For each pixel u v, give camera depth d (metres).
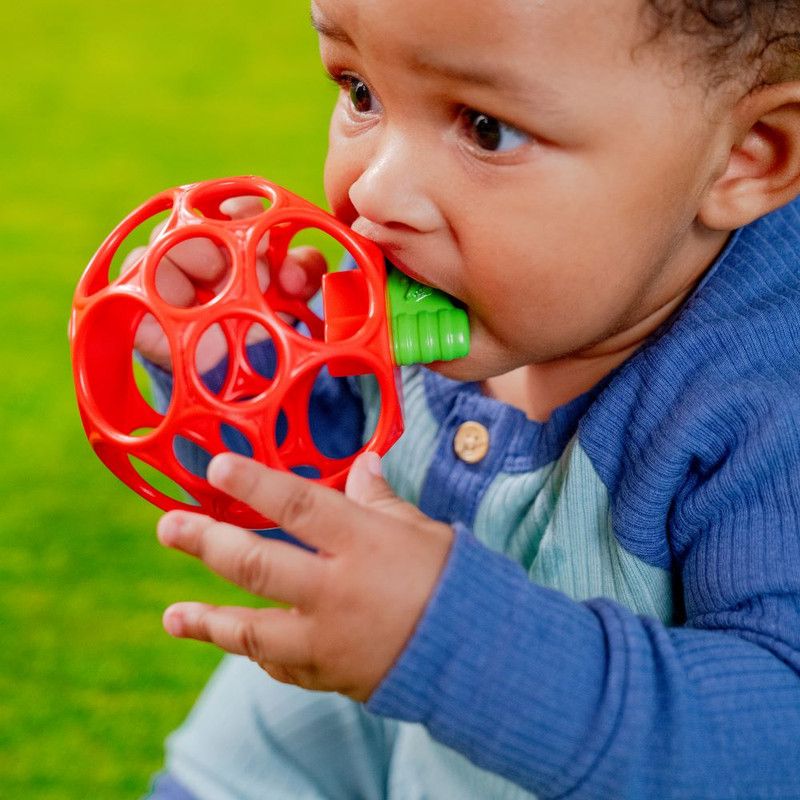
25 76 3.23
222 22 3.61
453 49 0.75
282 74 3.22
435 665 0.71
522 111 0.76
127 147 2.80
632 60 0.76
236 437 1.05
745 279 0.91
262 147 2.78
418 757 1.08
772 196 0.87
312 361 0.78
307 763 1.11
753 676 0.76
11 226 2.48
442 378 1.06
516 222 0.80
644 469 0.88
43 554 1.66
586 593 0.95
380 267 0.83
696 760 0.73
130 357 0.92
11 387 2.00
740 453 0.83
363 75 0.81
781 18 0.80
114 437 0.80
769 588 0.79
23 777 1.34
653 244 0.84
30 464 1.83
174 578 1.63
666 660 0.75
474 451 1.02
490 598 0.72
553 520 0.95
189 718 1.17
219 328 1.07
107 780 1.34
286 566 0.71
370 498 0.77
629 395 0.91
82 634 1.53
